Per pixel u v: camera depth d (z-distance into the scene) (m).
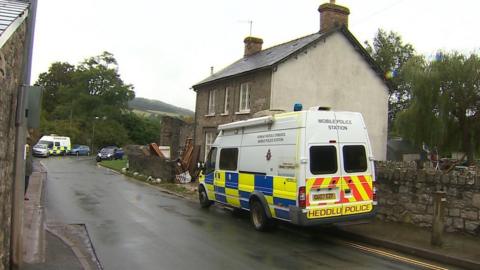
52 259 6.70
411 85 26.59
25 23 6.36
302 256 7.59
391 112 44.78
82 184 19.48
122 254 7.43
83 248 7.88
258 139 10.50
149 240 8.59
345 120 9.48
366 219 9.40
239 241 8.77
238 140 11.55
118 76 79.50
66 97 77.31
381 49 46.28
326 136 9.15
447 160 32.38
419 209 9.85
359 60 22.03
